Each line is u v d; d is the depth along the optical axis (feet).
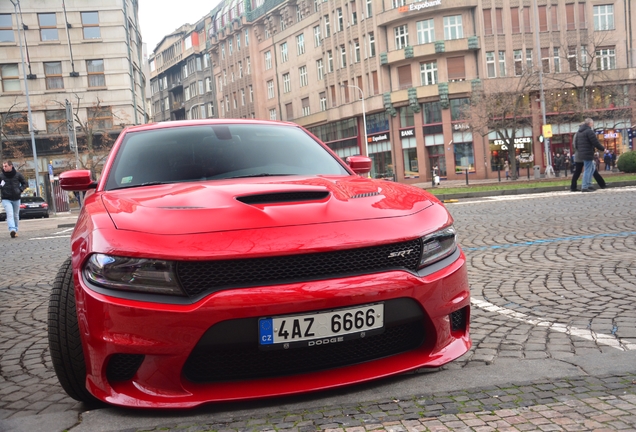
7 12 140.87
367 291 7.75
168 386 7.55
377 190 9.75
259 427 7.34
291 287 7.51
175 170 11.29
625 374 8.70
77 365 8.34
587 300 14.11
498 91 126.11
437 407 7.71
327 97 175.32
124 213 8.54
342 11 163.12
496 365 9.55
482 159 143.33
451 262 8.85
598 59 143.84
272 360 7.88
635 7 145.79
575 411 7.35
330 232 7.97
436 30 142.61
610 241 23.15
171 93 305.32
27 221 80.74
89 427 7.66
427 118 148.05
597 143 50.96
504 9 142.10
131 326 7.43
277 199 8.95
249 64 218.18
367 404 7.93
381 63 150.20
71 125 91.45
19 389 10.03
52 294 8.72
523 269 18.72
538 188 60.23
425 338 8.55
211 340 7.38
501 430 6.91
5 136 137.49
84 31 144.66
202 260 7.43
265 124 13.50
